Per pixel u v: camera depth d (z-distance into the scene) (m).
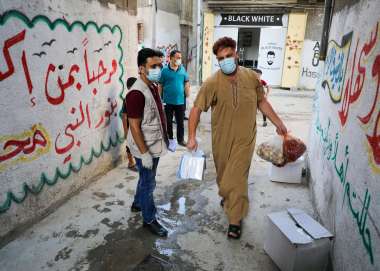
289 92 12.74
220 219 3.29
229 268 2.58
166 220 3.27
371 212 1.77
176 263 2.63
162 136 2.87
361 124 2.11
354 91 2.37
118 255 2.71
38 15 2.88
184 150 5.46
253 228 3.14
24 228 2.99
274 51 13.51
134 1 4.58
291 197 3.78
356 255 1.94
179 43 15.23
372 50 2.05
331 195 2.72
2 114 2.62
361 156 2.04
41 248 2.77
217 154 3.06
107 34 4.01
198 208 3.52
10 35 2.62
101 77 3.99
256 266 2.61
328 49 3.74
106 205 3.51
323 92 3.73
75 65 3.47
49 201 3.29
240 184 2.97
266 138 6.32
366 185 1.90
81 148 3.74
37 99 2.98
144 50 2.61
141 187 2.91
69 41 3.34
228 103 2.84
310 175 3.95
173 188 4.01
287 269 2.43
